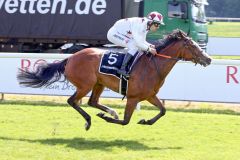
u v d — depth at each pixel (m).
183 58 15.45
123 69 15.38
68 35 33.88
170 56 15.37
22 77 16.61
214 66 21.47
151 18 15.35
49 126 17.08
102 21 33.44
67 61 16.28
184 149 14.09
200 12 34.47
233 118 19.55
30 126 16.97
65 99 23.78
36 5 34.12
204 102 22.73
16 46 35.16
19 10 34.34
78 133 16.09
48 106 21.61
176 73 21.72
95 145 14.38
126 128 17.09
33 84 16.59
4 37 34.66
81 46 34.44
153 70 15.30
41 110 20.33
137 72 15.28
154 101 15.77
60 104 22.31
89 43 33.97
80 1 33.59
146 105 22.59
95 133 16.17
